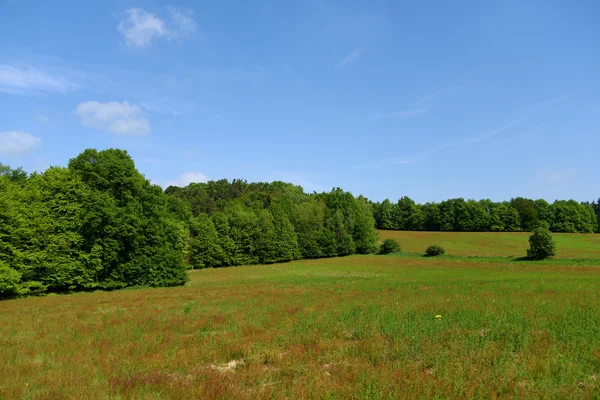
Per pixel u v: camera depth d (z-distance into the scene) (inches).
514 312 617.6
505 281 1421.0
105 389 317.4
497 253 3095.5
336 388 295.3
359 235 3927.2
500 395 277.1
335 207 4141.2
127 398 298.2
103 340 526.6
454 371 330.0
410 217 5241.1
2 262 1346.0
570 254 2746.1
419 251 3545.8
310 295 1122.0
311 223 3796.8
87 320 741.3
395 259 3181.6
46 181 1640.0
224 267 3144.7
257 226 3410.4
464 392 279.6
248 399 281.0
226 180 6756.9
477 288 1155.9
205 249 3100.4
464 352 394.3
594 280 1352.1
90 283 1633.9
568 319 538.9
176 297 1205.1
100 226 1643.7
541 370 329.7
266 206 4869.6
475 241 3818.9
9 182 1589.6
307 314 708.7
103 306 1006.4
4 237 1402.6
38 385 333.4
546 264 2373.3
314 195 5275.6
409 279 1791.3
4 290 1317.7
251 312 776.3
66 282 1579.7
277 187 6382.9
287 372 354.3
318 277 2187.5
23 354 457.4
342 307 789.9
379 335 490.3
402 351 407.8
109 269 1718.8
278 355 413.4
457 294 994.1
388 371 335.0
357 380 316.8
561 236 3961.6
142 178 1870.1
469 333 474.0
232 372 369.7
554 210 4803.2
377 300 916.0
